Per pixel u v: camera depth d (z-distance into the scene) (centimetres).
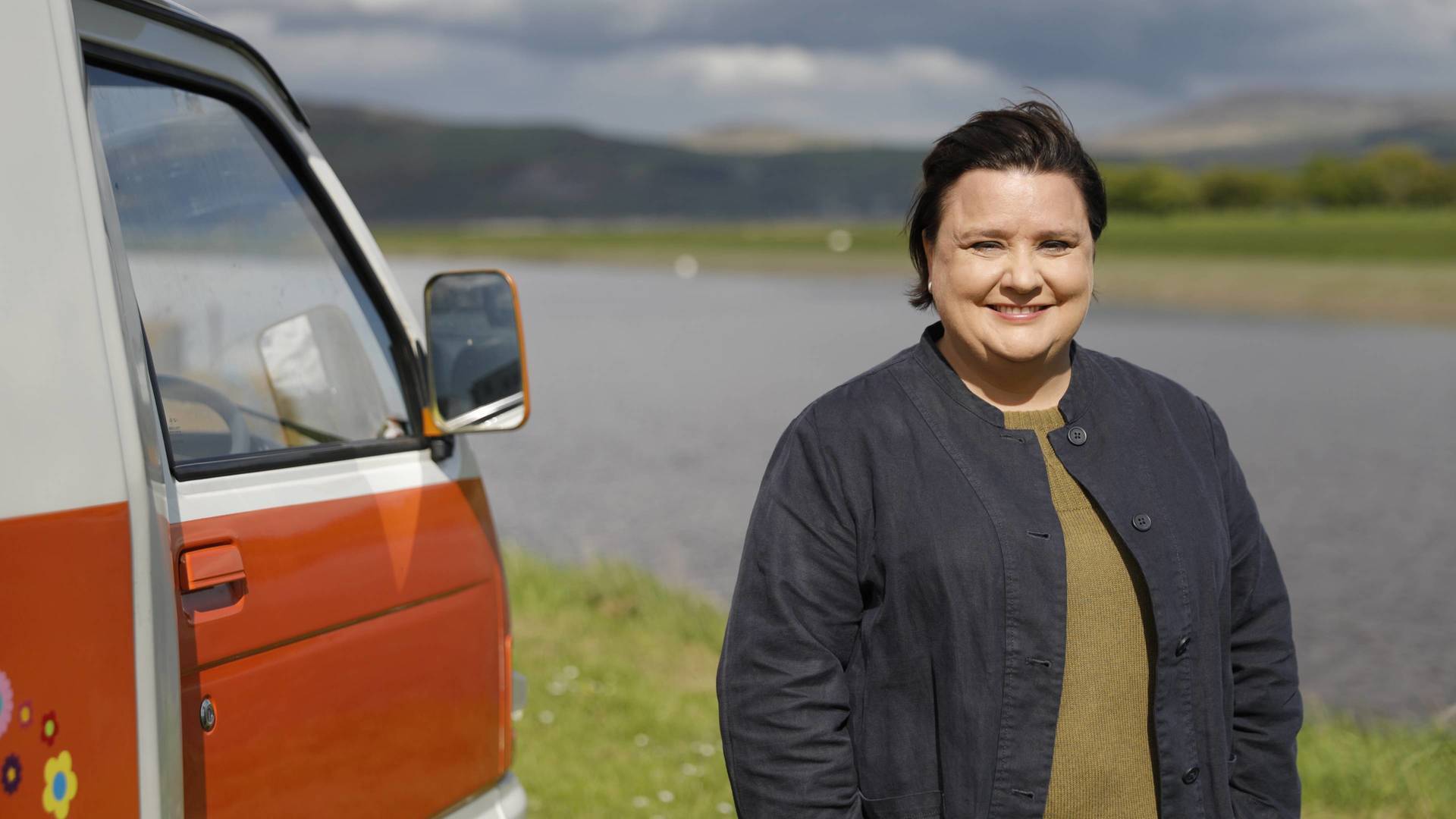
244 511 218
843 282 8219
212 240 248
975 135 202
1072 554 196
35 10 179
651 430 2042
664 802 512
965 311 202
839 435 204
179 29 236
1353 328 4156
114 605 178
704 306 5778
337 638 232
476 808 273
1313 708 653
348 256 273
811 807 196
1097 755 194
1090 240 204
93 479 175
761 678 201
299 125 267
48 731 167
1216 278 6328
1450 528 1259
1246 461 1694
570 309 5538
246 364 254
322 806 227
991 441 201
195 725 201
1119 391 209
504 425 261
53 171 177
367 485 249
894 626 199
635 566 966
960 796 194
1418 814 491
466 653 270
